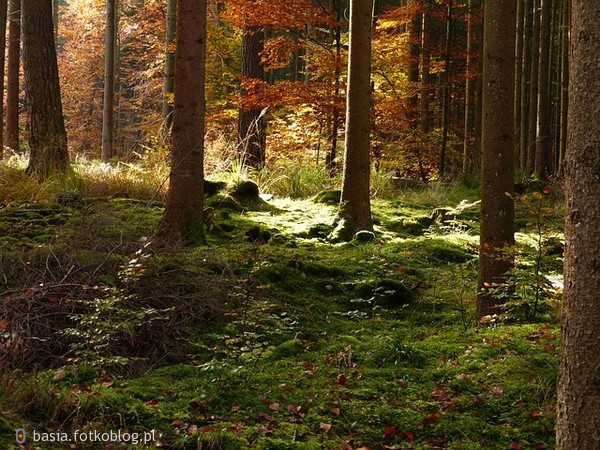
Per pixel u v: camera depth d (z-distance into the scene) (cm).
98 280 584
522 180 1350
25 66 1052
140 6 2781
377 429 393
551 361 457
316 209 1045
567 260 269
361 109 937
